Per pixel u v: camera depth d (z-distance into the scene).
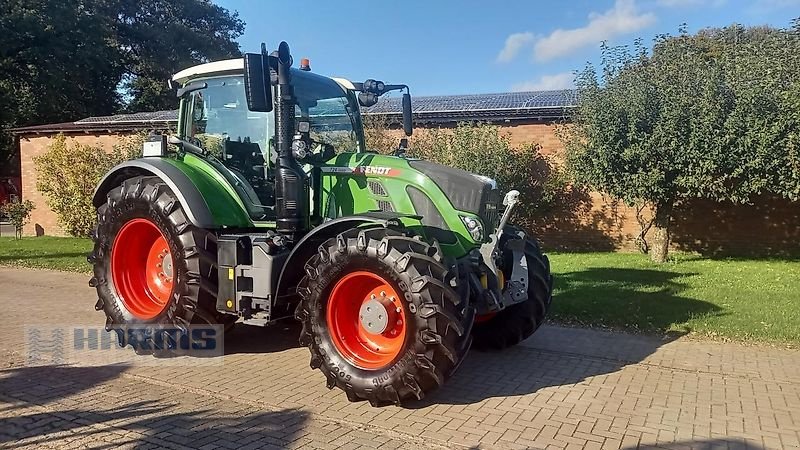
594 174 12.55
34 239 18.41
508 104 16.42
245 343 6.31
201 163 6.10
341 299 4.71
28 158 20.91
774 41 12.55
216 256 5.64
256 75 4.84
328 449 3.80
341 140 6.36
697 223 14.65
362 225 4.87
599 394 4.87
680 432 4.14
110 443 3.87
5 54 27.11
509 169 14.53
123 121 19.14
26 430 4.07
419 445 3.88
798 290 9.22
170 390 4.89
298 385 5.03
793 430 4.20
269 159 5.82
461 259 4.87
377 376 4.42
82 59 29.25
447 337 4.22
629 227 15.05
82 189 17.31
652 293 8.89
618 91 12.19
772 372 5.46
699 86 11.78
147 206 5.85
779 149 11.42
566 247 15.63
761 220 14.19
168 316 5.67
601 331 6.91
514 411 4.48
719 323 7.04
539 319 5.95
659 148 11.73
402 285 4.30
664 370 5.51
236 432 4.05
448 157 14.41
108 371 5.38
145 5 37.12
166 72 37.56
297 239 5.37
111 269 6.27
